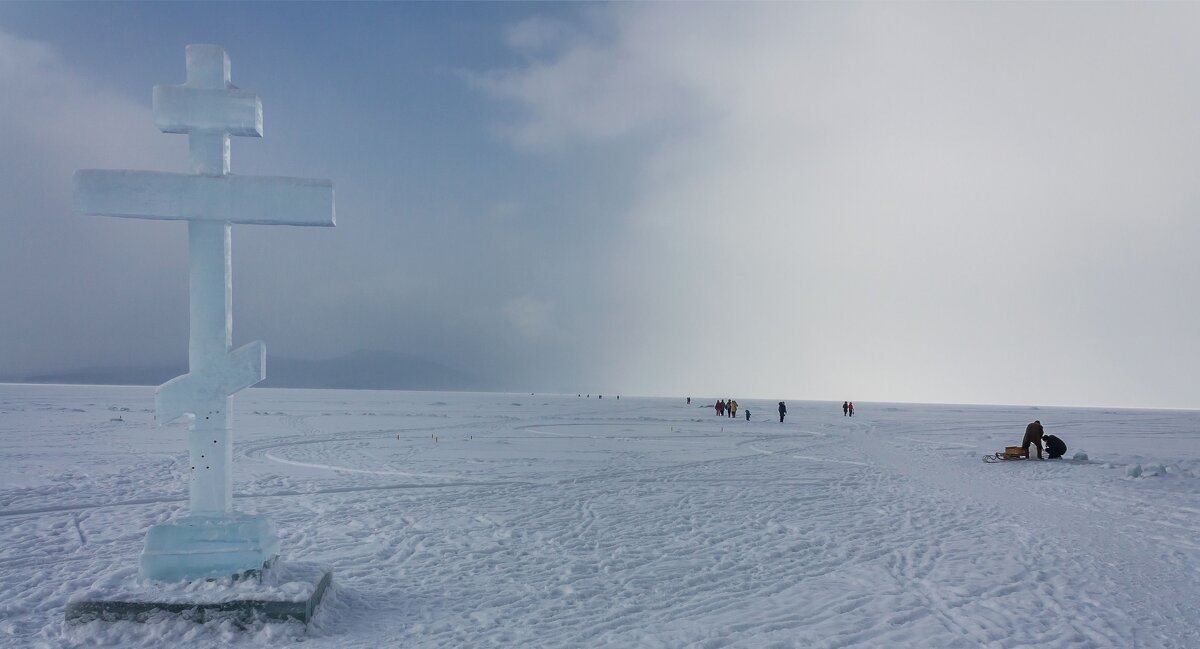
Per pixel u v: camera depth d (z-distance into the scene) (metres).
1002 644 5.35
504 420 41.50
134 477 14.63
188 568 5.77
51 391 110.50
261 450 21.39
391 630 5.59
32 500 11.88
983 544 9.02
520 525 10.23
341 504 11.95
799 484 15.19
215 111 6.17
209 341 6.13
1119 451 24.70
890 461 20.39
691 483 15.17
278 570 6.02
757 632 5.63
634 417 48.34
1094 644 5.37
